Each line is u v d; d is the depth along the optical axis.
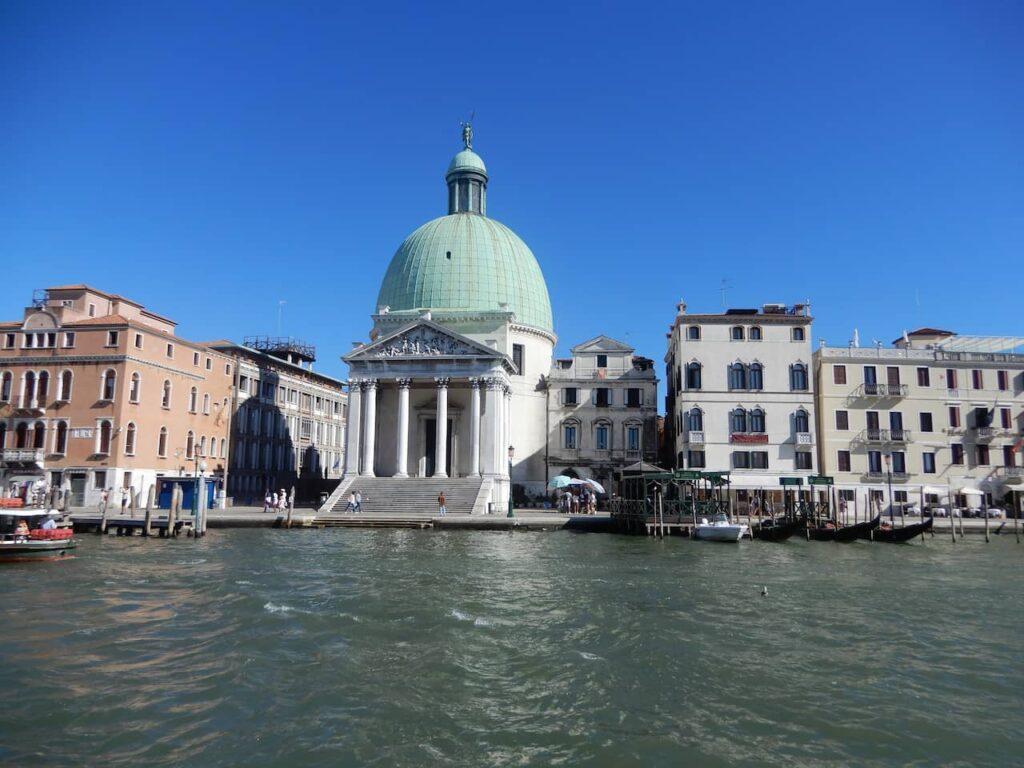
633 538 46.56
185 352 63.44
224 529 49.19
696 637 19.17
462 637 18.67
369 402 64.06
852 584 28.48
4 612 21.34
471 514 55.34
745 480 62.47
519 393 73.62
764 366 63.75
